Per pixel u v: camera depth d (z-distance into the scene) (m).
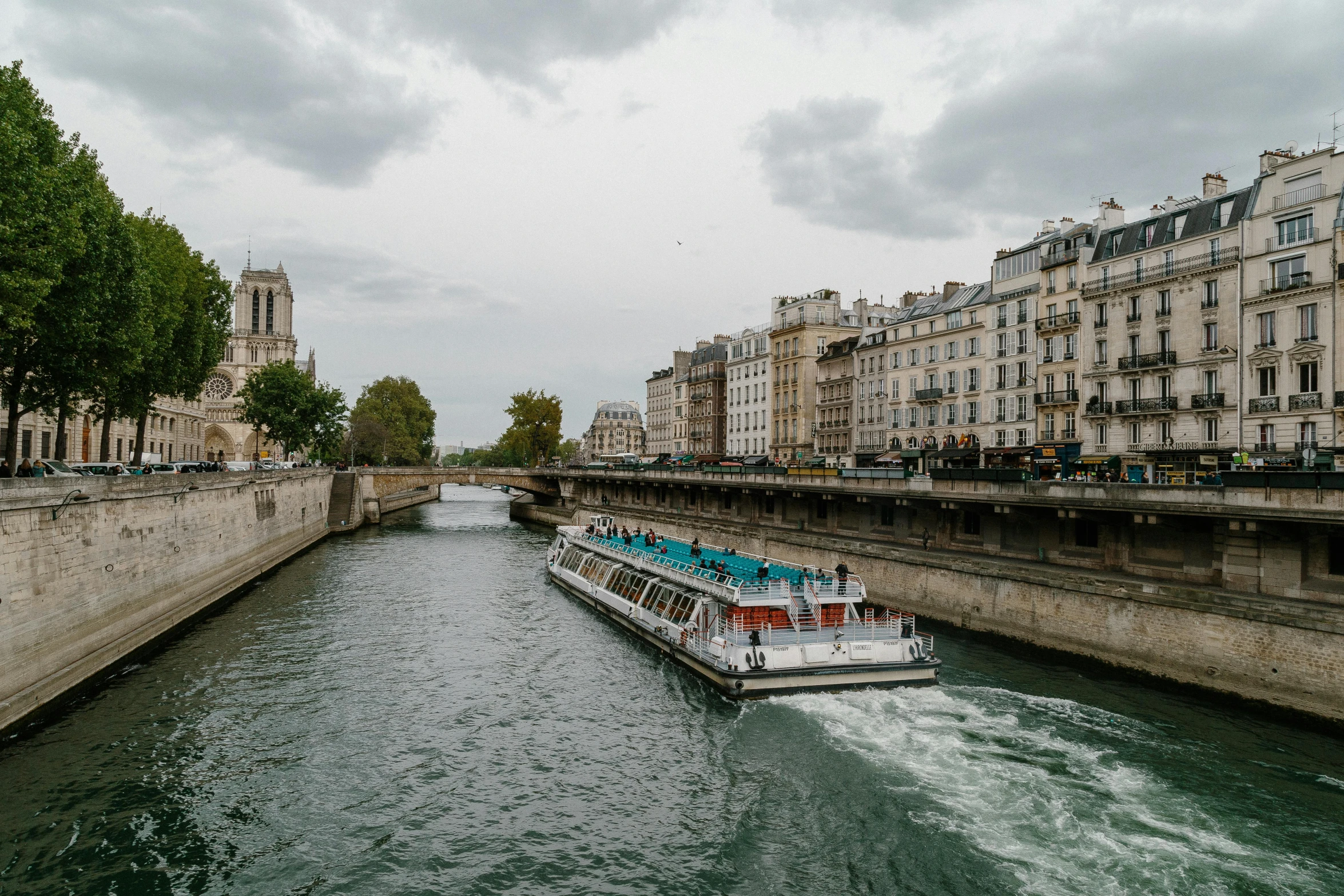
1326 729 18.69
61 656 21.31
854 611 24.53
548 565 45.72
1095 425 45.88
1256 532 22.38
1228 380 38.50
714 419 97.38
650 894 12.87
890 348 64.06
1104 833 14.24
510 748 18.69
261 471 47.00
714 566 27.56
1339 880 12.76
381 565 48.12
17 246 21.44
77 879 13.07
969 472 32.66
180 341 41.75
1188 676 21.77
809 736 18.58
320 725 20.02
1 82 22.80
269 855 13.95
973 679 22.83
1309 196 35.44
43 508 20.34
